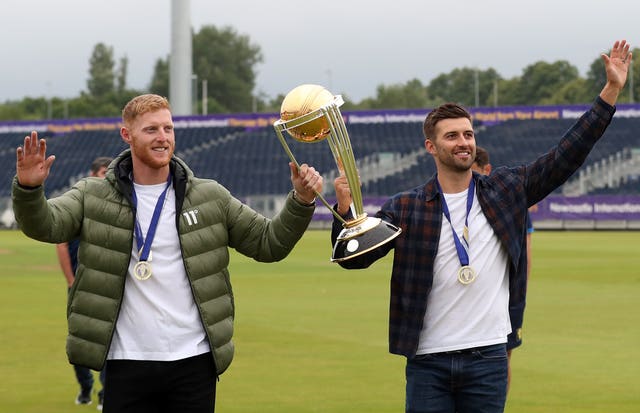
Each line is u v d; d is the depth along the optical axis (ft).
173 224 17.52
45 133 197.67
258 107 417.08
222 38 410.52
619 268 81.35
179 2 164.55
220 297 17.70
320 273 80.07
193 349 17.37
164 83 393.09
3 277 77.51
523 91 382.01
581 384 34.01
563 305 56.59
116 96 396.57
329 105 17.03
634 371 36.42
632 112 178.29
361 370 36.70
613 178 168.25
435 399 18.51
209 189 17.84
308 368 37.14
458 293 18.31
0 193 174.60
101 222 17.33
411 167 179.11
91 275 17.25
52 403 31.68
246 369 36.96
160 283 17.30
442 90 423.64
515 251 18.51
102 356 17.10
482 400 18.39
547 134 180.24
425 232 18.39
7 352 41.45
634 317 51.29
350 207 18.03
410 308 18.38
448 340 18.30
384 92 378.32
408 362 18.81
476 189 18.69
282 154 183.21
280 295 63.21
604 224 155.02
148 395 17.44
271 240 17.93
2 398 32.37
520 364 37.93
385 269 83.87
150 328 17.22
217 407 30.60
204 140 188.24
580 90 337.52
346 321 50.24
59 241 17.37
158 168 17.38
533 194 19.07
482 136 181.57
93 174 29.35
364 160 180.04
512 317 24.26
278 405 30.86
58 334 46.50
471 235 18.42
